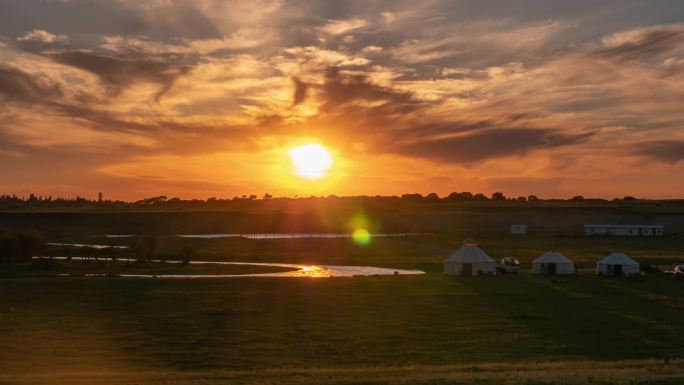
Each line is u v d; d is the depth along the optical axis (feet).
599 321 218.59
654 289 290.76
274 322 215.72
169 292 277.23
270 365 160.97
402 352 175.52
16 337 191.93
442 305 247.70
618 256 344.90
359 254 548.72
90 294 271.28
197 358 168.45
